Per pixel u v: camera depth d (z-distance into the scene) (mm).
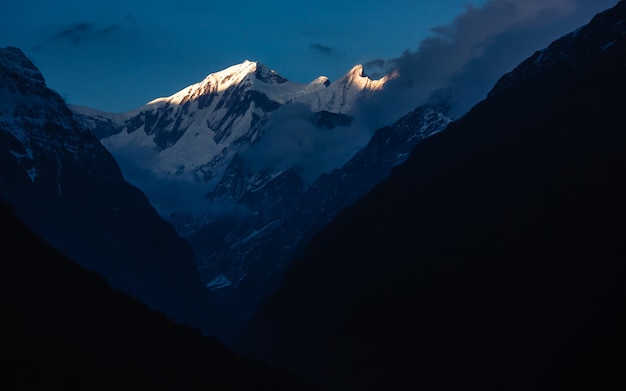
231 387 154500
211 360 160250
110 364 142625
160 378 146125
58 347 139750
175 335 163000
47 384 130125
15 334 137625
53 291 155000
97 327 151625
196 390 148500
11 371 129375
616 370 166625
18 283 151625
